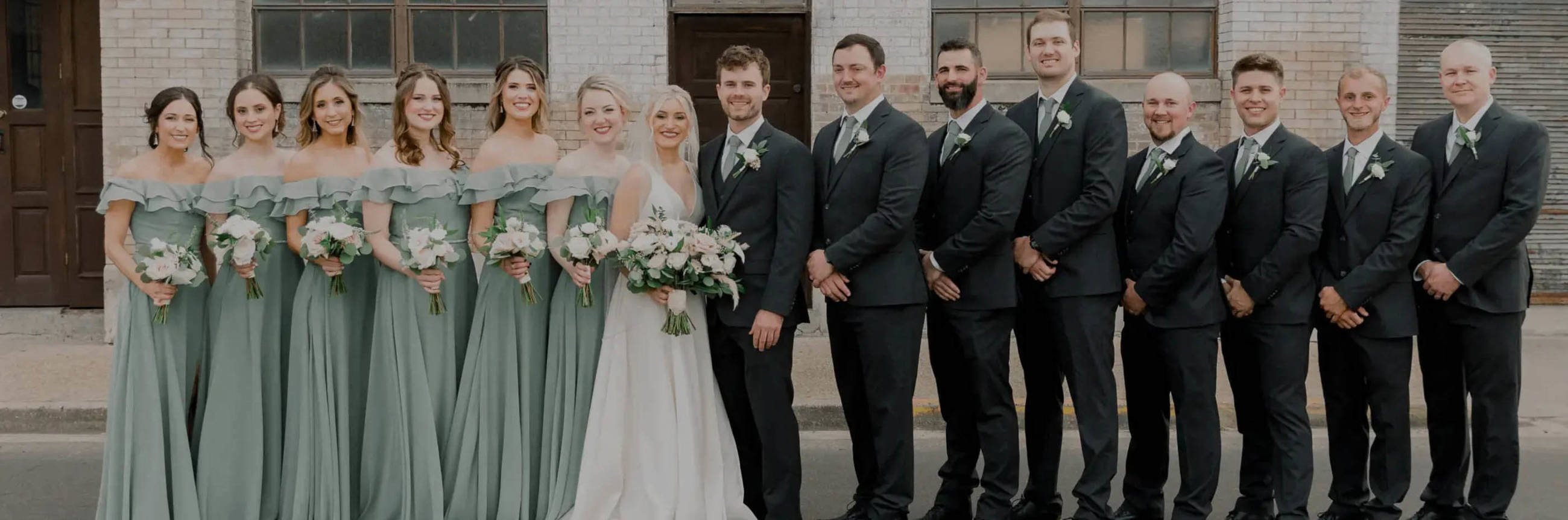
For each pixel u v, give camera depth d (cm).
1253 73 494
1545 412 735
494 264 469
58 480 598
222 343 471
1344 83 496
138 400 466
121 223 470
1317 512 548
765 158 484
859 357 500
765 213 487
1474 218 486
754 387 487
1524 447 664
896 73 867
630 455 485
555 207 479
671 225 459
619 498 482
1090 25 893
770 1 881
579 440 488
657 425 484
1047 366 513
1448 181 491
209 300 486
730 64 482
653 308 485
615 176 492
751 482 519
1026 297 511
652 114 483
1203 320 487
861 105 486
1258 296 486
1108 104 487
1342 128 872
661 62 865
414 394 474
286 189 475
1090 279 488
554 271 497
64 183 909
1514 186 477
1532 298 1017
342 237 450
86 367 796
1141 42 894
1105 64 896
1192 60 895
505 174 476
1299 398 491
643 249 455
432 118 474
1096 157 482
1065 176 490
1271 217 491
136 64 853
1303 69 868
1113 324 496
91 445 667
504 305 479
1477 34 970
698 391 493
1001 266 490
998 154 480
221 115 859
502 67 485
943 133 502
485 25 882
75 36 902
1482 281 488
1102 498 488
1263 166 489
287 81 871
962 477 520
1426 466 624
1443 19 968
